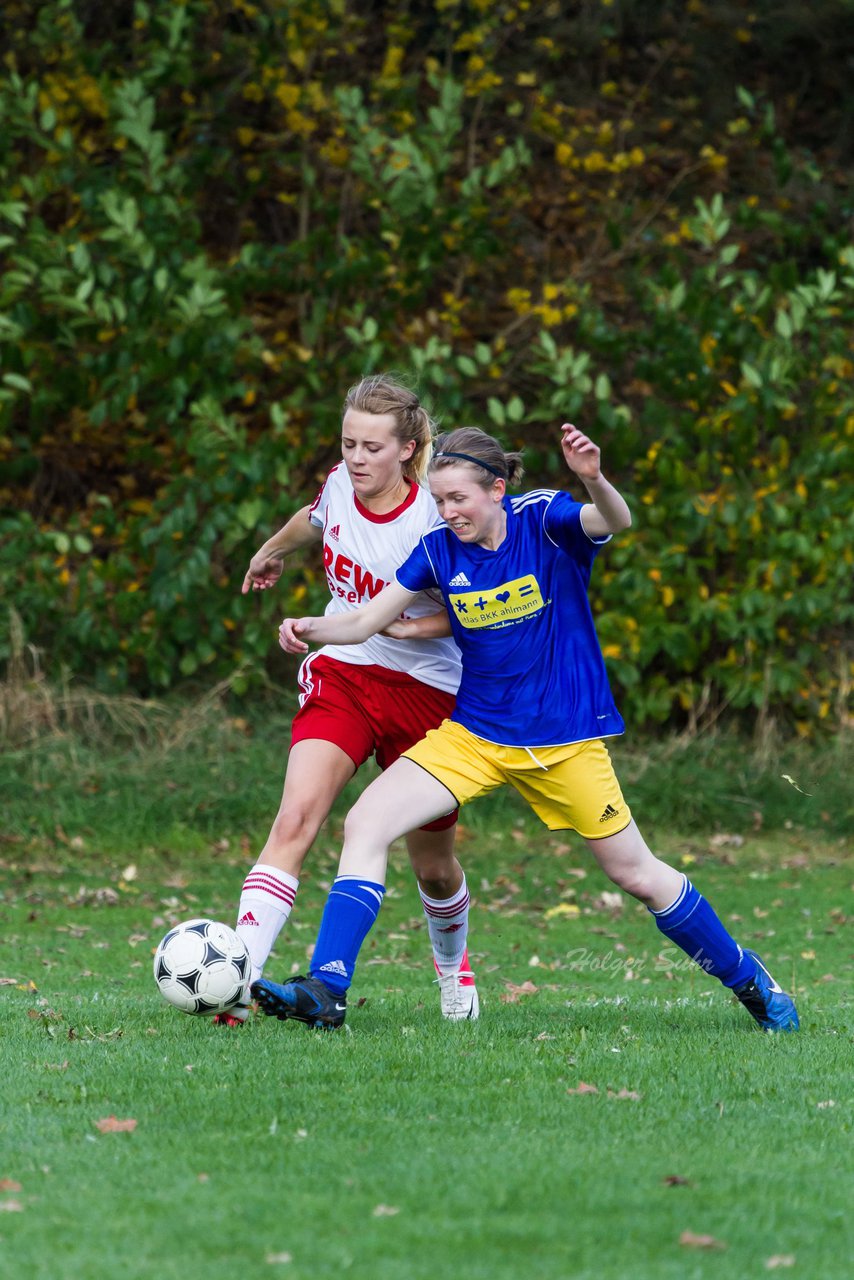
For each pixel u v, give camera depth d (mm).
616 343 43719
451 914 18969
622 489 44312
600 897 34562
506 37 54906
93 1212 11078
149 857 36438
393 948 28531
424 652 18375
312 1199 11344
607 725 17328
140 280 40188
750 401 43500
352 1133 13148
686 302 44375
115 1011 19172
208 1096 14289
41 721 39969
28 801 37406
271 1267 9938
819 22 61156
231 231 51219
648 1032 18156
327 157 45500
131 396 40969
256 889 17922
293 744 18484
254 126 50531
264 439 40906
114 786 38312
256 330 46156
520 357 46688
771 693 44562
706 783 41781
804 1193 11750
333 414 41688
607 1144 12977
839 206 55562
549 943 29656
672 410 45062
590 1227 10797
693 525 42656
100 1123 13328
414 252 43625
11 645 40531
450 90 44375
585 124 54938
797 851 40031
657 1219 11008
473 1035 17500
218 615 41312
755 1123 13789
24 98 43531
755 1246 10523
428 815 17297
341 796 39781
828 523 43188
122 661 41750
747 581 43594
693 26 61812
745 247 54312
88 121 47344
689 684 44000
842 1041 17703
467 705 17469
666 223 54062
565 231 52125
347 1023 18688
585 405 45844
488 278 49500
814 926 31500
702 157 55219
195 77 46406
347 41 49188
